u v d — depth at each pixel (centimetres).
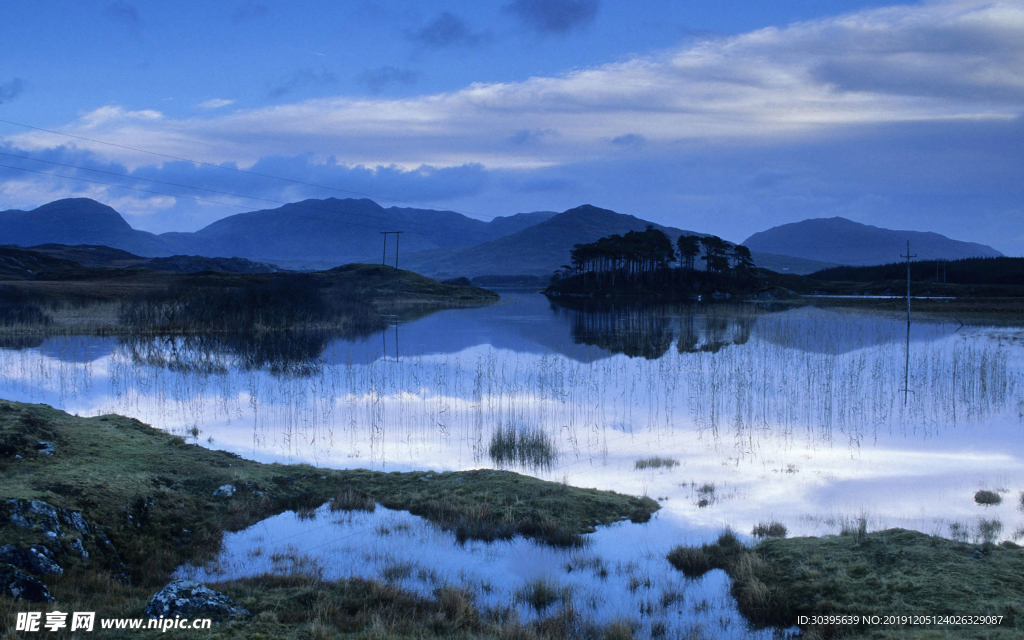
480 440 2948
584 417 3419
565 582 1639
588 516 2031
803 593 1492
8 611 1261
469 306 13612
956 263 19975
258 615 1341
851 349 5856
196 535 1873
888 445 2880
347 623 1345
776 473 2495
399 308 12650
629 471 2530
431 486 2270
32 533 1572
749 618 1455
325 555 1778
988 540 1728
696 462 2645
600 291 17850
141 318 7256
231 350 5938
